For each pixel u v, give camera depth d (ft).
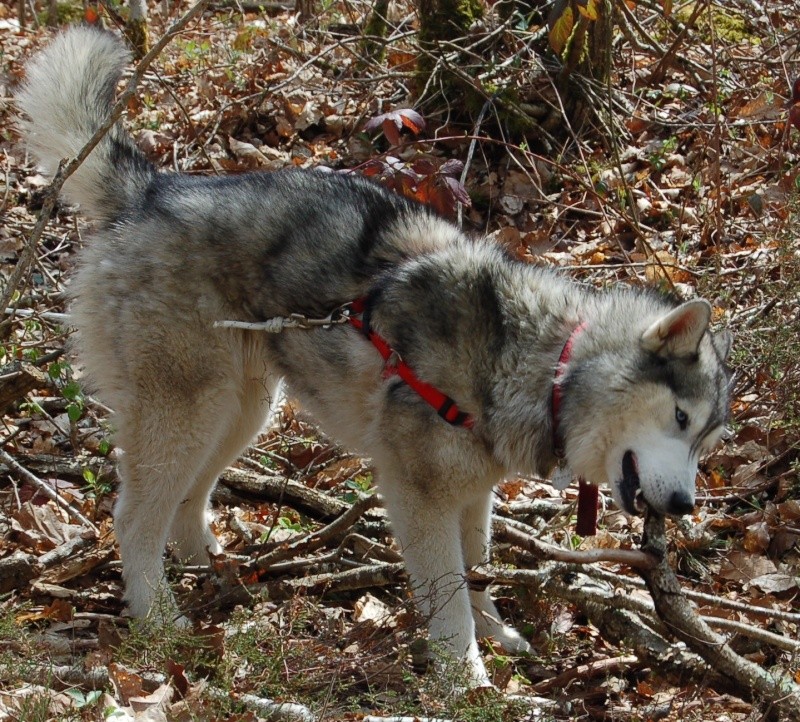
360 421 14.40
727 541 15.88
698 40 27.78
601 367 12.89
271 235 14.28
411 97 26.86
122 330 14.39
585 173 24.44
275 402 16.26
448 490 13.47
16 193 24.53
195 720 10.34
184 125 26.50
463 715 11.00
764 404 17.79
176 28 13.00
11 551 15.64
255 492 17.04
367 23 30.68
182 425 14.47
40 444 18.34
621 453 12.89
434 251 14.03
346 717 11.19
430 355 13.29
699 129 25.31
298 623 12.37
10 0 38.65
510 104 24.89
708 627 12.07
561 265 21.81
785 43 26.94
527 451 13.60
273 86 28.04
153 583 14.32
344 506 16.34
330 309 14.14
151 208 14.62
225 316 14.44
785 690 11.60
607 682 12.68
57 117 15.20
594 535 14.97
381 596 14.74
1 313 13.33
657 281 19.84
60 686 11.67
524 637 14.28
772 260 20.27
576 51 24.89
